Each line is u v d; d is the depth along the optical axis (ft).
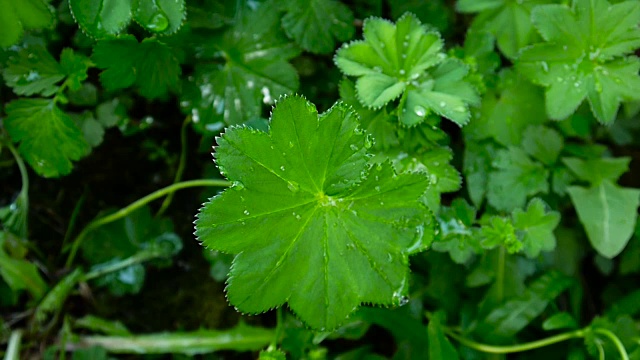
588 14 1.58
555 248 1.75
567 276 1.71
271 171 1.39
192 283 1.78
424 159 1.58
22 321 1.73
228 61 1.63
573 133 1.71
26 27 1.54
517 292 1.69
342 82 1.58
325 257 1.42
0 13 1.52
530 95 1.67
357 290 1.43
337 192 1.42
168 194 1.78
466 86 1.55
